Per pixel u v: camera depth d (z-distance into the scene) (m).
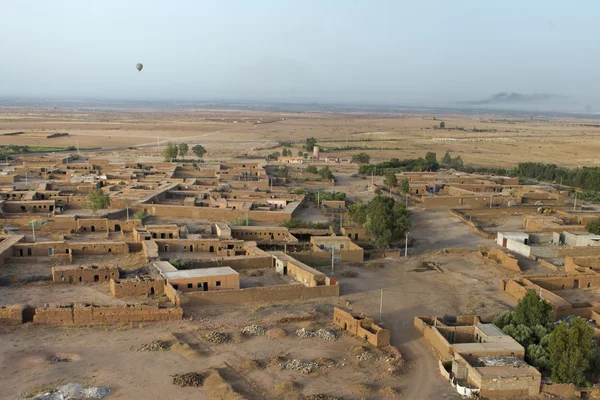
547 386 47.25
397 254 92.12
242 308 65.75
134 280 67.69
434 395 46.69
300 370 49.84
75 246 81.56
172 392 45.47
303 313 64.06
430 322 61.31
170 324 59.62
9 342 53.66
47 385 45.88
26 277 71.12
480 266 86.88
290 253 84.19
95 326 58.44
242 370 49.62
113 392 45.19
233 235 96.31
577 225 108.75
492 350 50.91
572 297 72.88
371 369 50.84
